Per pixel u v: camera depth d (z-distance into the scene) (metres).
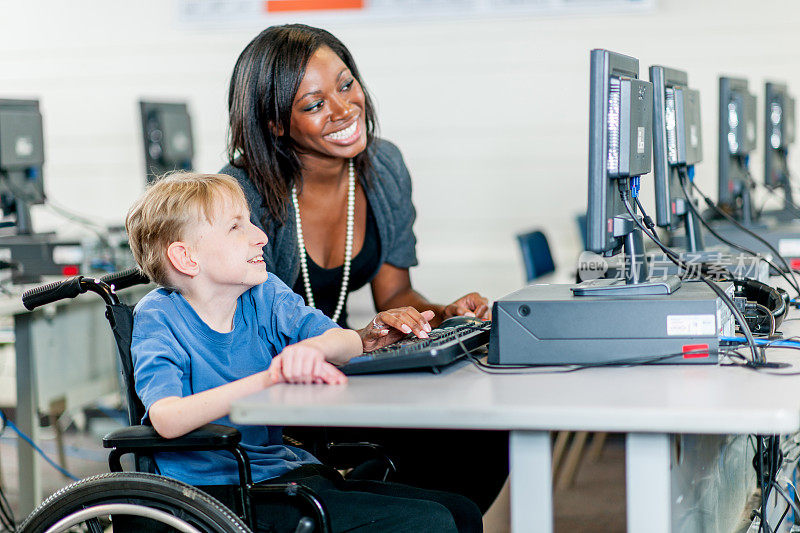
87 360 3.36
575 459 3.28
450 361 1.60
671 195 2.32
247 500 1.50
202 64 5.32
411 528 1.55
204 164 5.38
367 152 2.30
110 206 5.47
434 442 2.07
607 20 4.96
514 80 5.10
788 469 2.32
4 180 3.64
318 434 2.00
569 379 1.49
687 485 1.59
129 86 5.40
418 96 5.19
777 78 4.82
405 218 2.43
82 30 5.40
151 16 5.32
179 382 1.60
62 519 1.51
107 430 4.20
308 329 1.76
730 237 3.00
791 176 3.96
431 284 5.29
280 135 2.13
